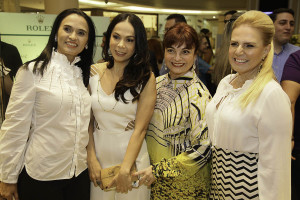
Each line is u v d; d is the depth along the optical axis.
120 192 1.63
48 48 1.51
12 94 1.43
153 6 9.49
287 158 1.18
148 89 1.60
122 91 1.57
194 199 1.61
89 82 1.70
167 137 1.63
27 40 2.93
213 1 9.87
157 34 10.68
